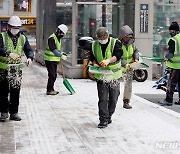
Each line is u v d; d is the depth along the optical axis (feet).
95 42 35.83
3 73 36.81
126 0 71.31
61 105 45.73
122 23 71.72
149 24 69.82
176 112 42.32
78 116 40.16
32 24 151.74
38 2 100.63
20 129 34.91
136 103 46.96
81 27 69.41
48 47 52.70
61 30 52.47
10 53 36.17
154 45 73.41
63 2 74.28
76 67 68.95
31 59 37.65
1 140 31.48
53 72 52.65
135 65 42.50
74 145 30.27
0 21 150.20
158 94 55.26
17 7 151.33
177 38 46.52
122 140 31.68
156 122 37.65
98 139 31.94
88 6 69.62
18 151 28.71
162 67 69.41
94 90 56.54
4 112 37.91
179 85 48.06
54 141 31.30
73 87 59.16
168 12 73.36
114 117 39.65
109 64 35.50
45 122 37.58
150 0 69.51
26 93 53.98
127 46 42.91
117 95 36.45
